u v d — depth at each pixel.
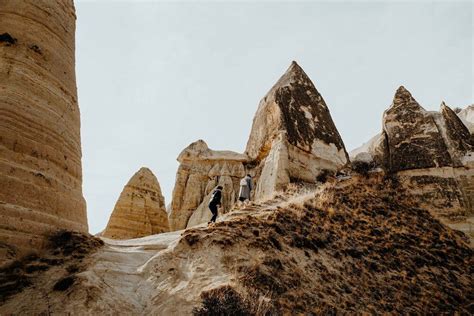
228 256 8.49
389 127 20.92
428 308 9.56
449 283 11.36
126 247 10.20
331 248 10.92
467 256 13.45
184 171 30.86
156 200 20.38
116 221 18.34
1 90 8.42
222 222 10.19
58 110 9.91
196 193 28.98
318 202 14.03
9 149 7.87
